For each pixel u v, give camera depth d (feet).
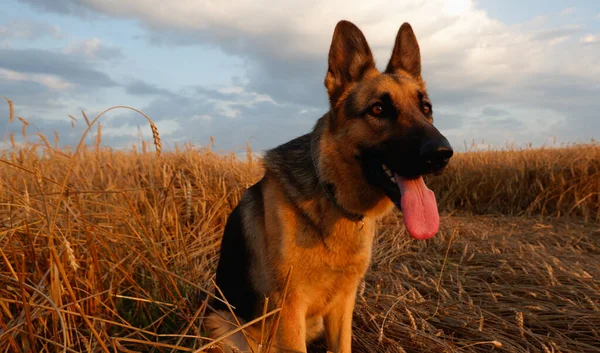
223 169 6.14
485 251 4.71
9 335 1.95
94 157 6.30
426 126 2.41
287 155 2.59
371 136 2.47
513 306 3.35
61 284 2.16
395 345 2.73
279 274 2.38
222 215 4.86
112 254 2.76
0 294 2.36
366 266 2.56
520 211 7.59
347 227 2.39
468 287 3.73
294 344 2.39
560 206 7.52
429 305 3.30
